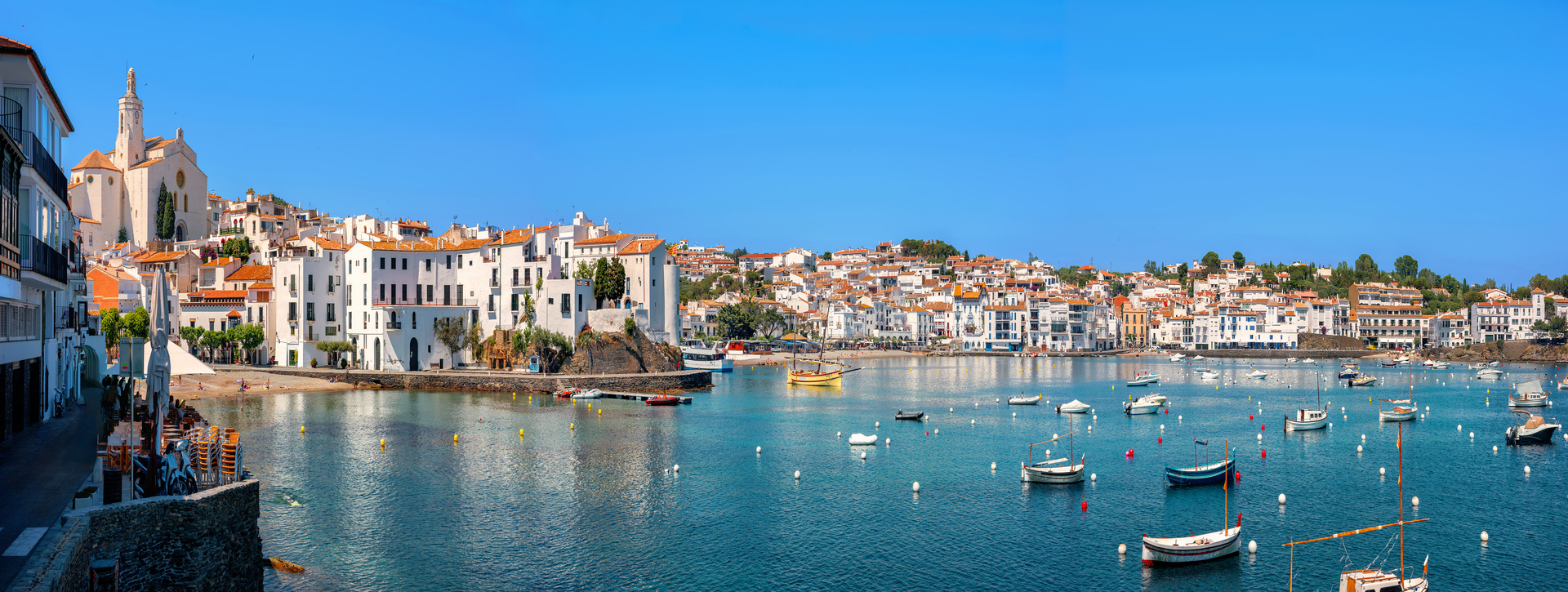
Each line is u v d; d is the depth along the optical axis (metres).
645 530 68.69
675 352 188.62
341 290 179.38
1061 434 117.31
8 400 57.56
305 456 92.31
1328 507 76.94
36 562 33.22
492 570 59.19
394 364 171.12
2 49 50.75
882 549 64.94
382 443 99.50
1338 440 113.56
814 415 135.75
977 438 113.69
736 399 158.62
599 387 159.75
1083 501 78.44
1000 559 62.78
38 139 56.12
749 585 57.56
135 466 44.91
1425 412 146.50
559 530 68.12
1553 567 62.09
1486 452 103.94
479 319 183.00
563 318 171.62
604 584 57.34
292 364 176.88
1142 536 68.12
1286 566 61.56
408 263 180.00
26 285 58.47
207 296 186.62
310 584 55.59
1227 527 70.00
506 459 92.94
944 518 72.88
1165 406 151.38
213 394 144.88
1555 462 97.50
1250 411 148.62
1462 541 67.44
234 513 46.50
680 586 57.16
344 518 69.75
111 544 39.94
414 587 55.72
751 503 77.00
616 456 96.06
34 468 49.44
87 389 96.19
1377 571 57.22
